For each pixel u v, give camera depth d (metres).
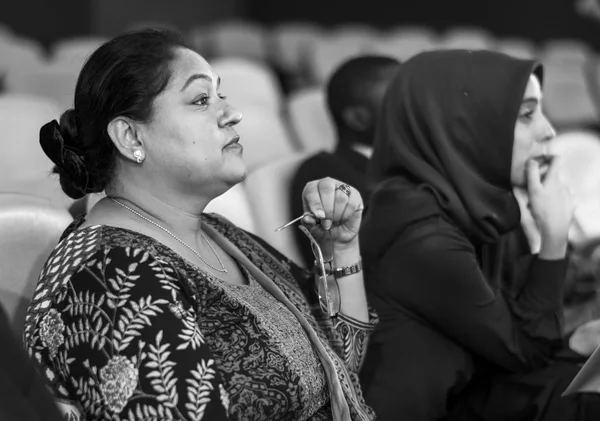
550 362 4.00
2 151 4.87
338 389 3.08
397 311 3.94
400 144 4.01
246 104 8.20
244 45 16.30
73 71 10.16
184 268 2.84
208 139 2.98
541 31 18.61
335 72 5.70
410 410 3.80
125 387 2.63
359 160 5.23
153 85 2.94
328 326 3.54
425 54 4.07
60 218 3.55
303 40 16.16
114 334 2.67
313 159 5.14
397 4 19.70
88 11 16.89
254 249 3.49
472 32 17.25
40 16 15.99
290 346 3.00
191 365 2.66
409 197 3.89
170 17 18.84
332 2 20.19
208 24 19.67
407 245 3.85
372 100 5.50
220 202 4.59
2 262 3.39
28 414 2.29
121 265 2.75
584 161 6.68
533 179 3.97
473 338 3.82
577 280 4.82
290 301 3.23
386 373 3.84
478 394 4.02
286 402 2.88
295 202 4.96
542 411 3.87
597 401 3.81
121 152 2.98
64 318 2.73
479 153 3.90
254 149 6.89
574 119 13.78
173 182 3.02
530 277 3.98
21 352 2.41
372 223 3.96
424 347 3.88
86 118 2.99
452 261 3.78
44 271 2.85
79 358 2.69
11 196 3.54
